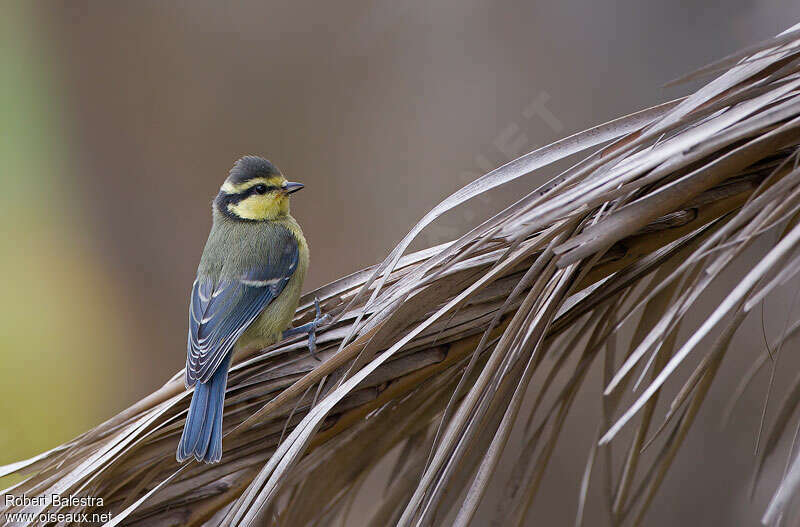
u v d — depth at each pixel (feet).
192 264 44.01
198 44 42.34
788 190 9.43
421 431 13.37
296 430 10.52
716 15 32.45
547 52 35.22
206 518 13.15
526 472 11.78
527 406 29.89
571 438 29.73
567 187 10.68
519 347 10.59
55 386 43.88
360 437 13.17
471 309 12.33
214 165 43.06
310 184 39.78
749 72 10.29
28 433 43.32
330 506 13.35
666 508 28.40
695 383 10.21
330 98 39.91
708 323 8.61
